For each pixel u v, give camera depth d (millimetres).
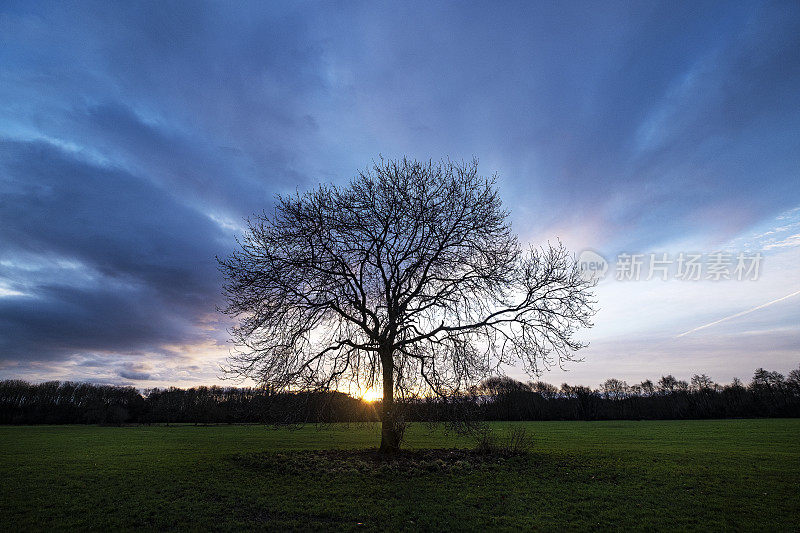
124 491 14102
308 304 18734
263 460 20078
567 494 13562
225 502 12586
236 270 18312
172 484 15125
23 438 40656
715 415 89250
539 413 80188
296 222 19438
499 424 53656
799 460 20891
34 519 10805
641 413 94875
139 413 89125
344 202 19844
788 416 81750
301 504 12281
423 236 19906
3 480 16188
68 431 53906
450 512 11555
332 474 16172
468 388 17875
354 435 39750
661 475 16719
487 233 19750
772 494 13547
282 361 17969
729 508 12000
